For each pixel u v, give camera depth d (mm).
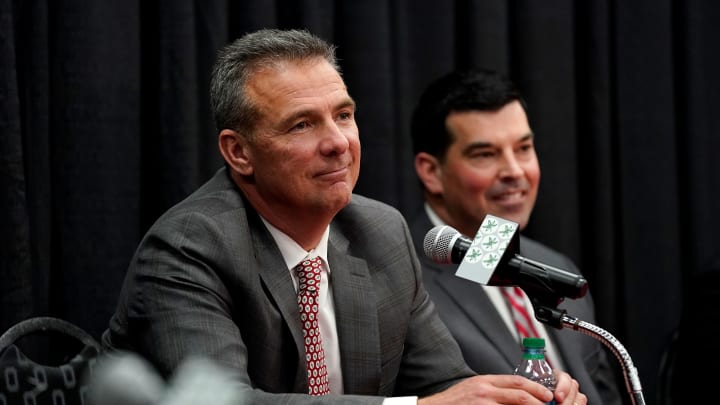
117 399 1321
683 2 5117
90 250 3650
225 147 2656
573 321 2193
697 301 4355
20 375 2686
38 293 3539
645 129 4996
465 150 3814
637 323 4957
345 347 2719
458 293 3682
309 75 2543
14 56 3428
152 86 3918
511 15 4762
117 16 3709
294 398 2307
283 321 2615
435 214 3982
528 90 4707
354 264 2822
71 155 3639
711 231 5137
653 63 5004
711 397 4238
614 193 4996
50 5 3645
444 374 2898
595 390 3604
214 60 3939
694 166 5109
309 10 4195
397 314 2846
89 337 2908
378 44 4371
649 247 4992
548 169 4699
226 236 2564
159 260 2535
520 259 2207
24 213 3406
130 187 3740
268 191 2613
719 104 5164
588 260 4914
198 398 1314
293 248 2727
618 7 4973
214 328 2434
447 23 4602
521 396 2246
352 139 2590
